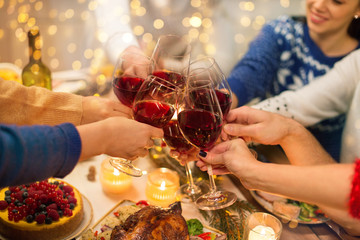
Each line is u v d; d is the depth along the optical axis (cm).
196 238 84
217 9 226
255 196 99
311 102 125
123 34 145
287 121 96
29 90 93
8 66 134
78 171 107
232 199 94
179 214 79
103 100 96
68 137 68
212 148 86
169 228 76
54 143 66
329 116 126
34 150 64
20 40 239
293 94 128
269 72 151
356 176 67
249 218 85
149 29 203
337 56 145
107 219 89
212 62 87
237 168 80
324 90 124
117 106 96
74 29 249
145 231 74
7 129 63
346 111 126
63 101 94
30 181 66
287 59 154
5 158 61
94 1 244
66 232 86
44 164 65
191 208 97
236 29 247
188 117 78
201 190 101
